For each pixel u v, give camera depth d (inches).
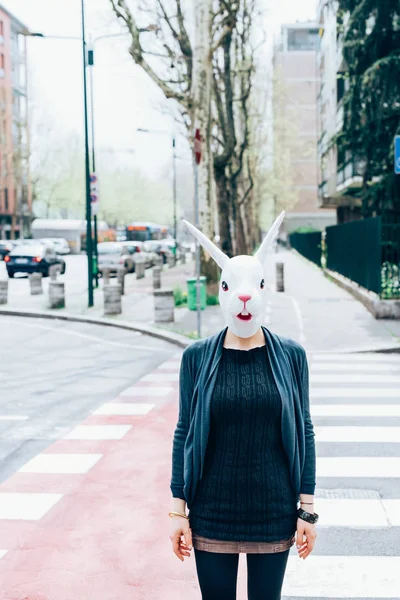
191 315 774.5
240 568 184.2
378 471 262.7
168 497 237.8
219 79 1232.8
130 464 274.1
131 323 726.5
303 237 2546.8
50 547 199.9
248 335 106.2
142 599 169.6
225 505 105.5
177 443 110.7
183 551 110.1
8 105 3373.5
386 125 892.0
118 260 1505.9
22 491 245.9
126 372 477.7
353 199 1824.6
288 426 105.7
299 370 111.1
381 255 735.1
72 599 169.8
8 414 361.7
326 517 220.5
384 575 181.3
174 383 434.3
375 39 898.1
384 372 463.8
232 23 845.2
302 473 110.2
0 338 659.4
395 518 218.8
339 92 1688.0
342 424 329.7
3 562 190.7
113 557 192.9
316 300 928.9
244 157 1974.7
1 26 3282.5
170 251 2146.9
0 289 964.0
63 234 3088.1
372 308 748.6
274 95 2182.6
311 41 3705.7
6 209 3385.8
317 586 175.9
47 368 496.1
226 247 1159.0
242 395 104.3
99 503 233.1
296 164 3693.4
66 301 991.0
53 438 315.3
